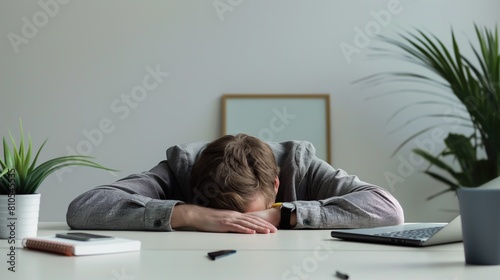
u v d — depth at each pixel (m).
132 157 2.98
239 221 1.26
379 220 1.39
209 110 2.99
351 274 0.67
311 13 3.03
